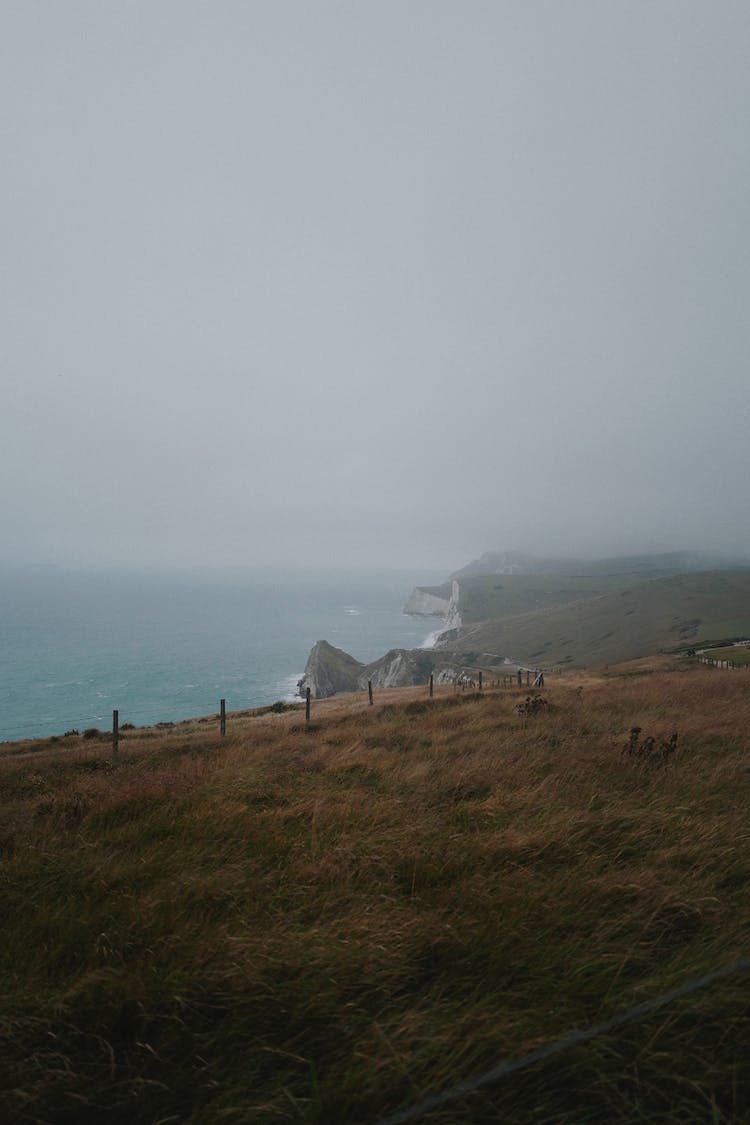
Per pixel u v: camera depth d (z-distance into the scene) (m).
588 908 3.94
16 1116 2.47
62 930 3.83
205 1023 3.02
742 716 12.09
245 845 5.32
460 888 4.28
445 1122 2.34
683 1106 2.43
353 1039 2.84
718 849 4.88
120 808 7.00
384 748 11.34
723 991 2.94
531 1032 2.79
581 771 7.72
